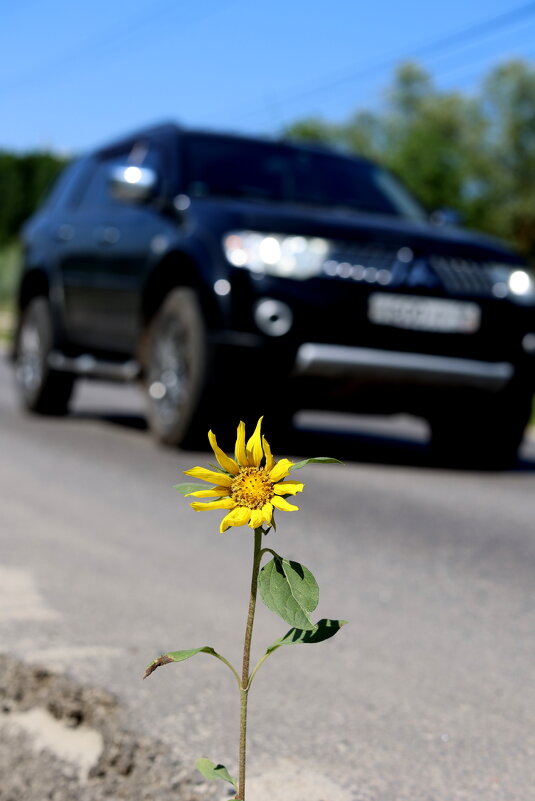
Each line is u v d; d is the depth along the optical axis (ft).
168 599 15.79
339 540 20.72
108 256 33.24
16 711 11.73
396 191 34.14
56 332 36.52
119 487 25.14
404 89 245.04
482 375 28.27
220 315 27.09
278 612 6.07
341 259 27.37
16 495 23.59
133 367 31.68
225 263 27.20
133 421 39.32
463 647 14.24
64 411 38.42
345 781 9.93
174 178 31.27
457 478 29.43
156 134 34.17
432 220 33.47
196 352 27.73
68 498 23.58
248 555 19.04
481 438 30.83
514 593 17.28
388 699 12.14
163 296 30.53
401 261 27.78
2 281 165.37
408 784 9.93
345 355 26.96
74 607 15.05
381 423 45.52
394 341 27.48
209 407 28.12
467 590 17.31
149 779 10.18
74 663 12.64
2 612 14.60
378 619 15.37
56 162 202.80
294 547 19.92
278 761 10.28
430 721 11.51
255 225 27.43
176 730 10.90
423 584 17.58
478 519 23.54
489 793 9.80
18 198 201.77
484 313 28.27
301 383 27.37
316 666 13.20
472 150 245.86
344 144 244.42
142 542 19.65
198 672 12.66
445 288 27.91
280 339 26.81
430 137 225.35
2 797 10.37
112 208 34.58
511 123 245.45
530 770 10.36
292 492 6.02
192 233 28.60
